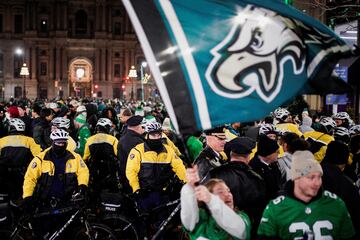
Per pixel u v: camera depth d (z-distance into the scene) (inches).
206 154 237.8
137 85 3494.1
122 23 3533.5
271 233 157.4
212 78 149.8
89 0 3481.8
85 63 3565.5
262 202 204.7
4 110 813.2
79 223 281.0
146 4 148.7
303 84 163.9
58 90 3444.9
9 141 359.9
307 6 893.2
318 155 305.0
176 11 151.2
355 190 192.5
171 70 146.3
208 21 153.1
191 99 146.6
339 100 736.3
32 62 3435.0
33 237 275.7
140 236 287.3
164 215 284.7
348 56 172.2
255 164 237.3
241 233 157.9
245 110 152.3
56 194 275.0
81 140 447.2
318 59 168.2
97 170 386.6
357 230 185.8
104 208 295.6
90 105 643.5
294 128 418.3
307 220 154.0
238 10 156.8
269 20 159.2
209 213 162.6
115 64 3535.9
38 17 3440.0
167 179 289.0
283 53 160.7
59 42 3425.2
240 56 154.4
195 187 155.6
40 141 450.3
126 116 475.2
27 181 272.4
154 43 146.7
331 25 777.6
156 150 287.1
